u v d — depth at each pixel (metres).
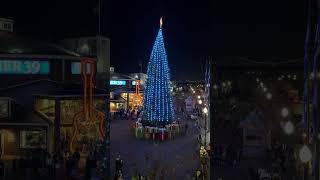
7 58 31.38
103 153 25.28
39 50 32.47
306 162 12.68
